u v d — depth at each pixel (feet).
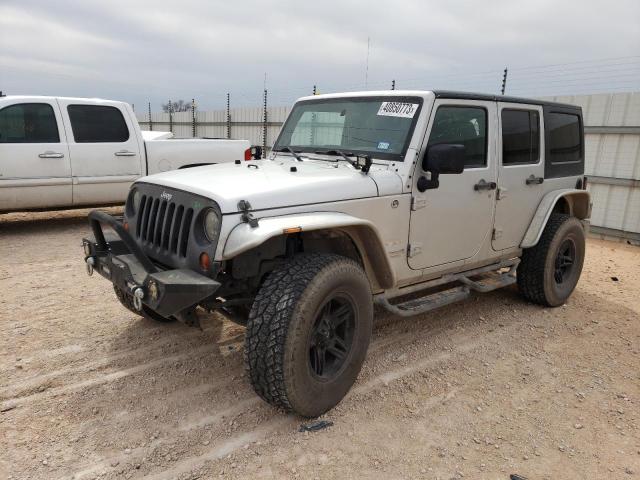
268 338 8.62
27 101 23.18
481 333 14.14
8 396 10.01
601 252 25.57
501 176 13.62
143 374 11.09
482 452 9.07
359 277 9.72
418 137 11.26
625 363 12.73
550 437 9.58
